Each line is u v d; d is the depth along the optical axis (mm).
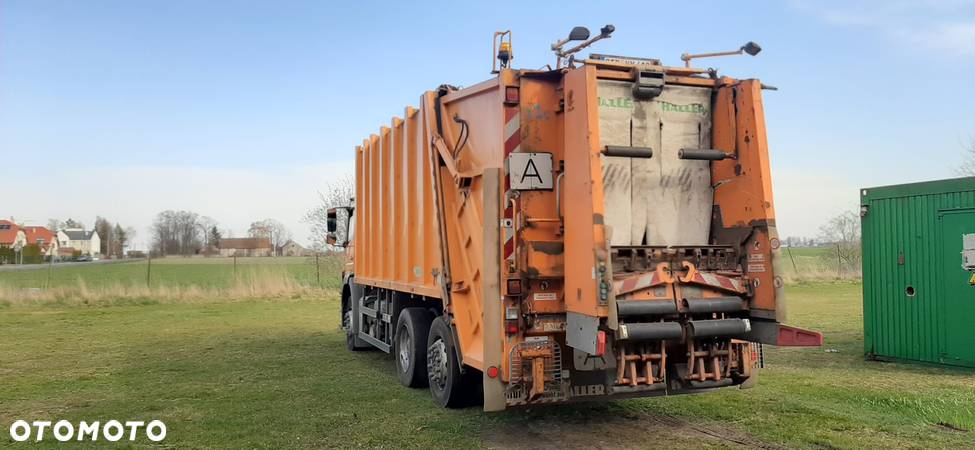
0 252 70125
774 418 6766
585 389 5785
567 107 5594
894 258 10406
